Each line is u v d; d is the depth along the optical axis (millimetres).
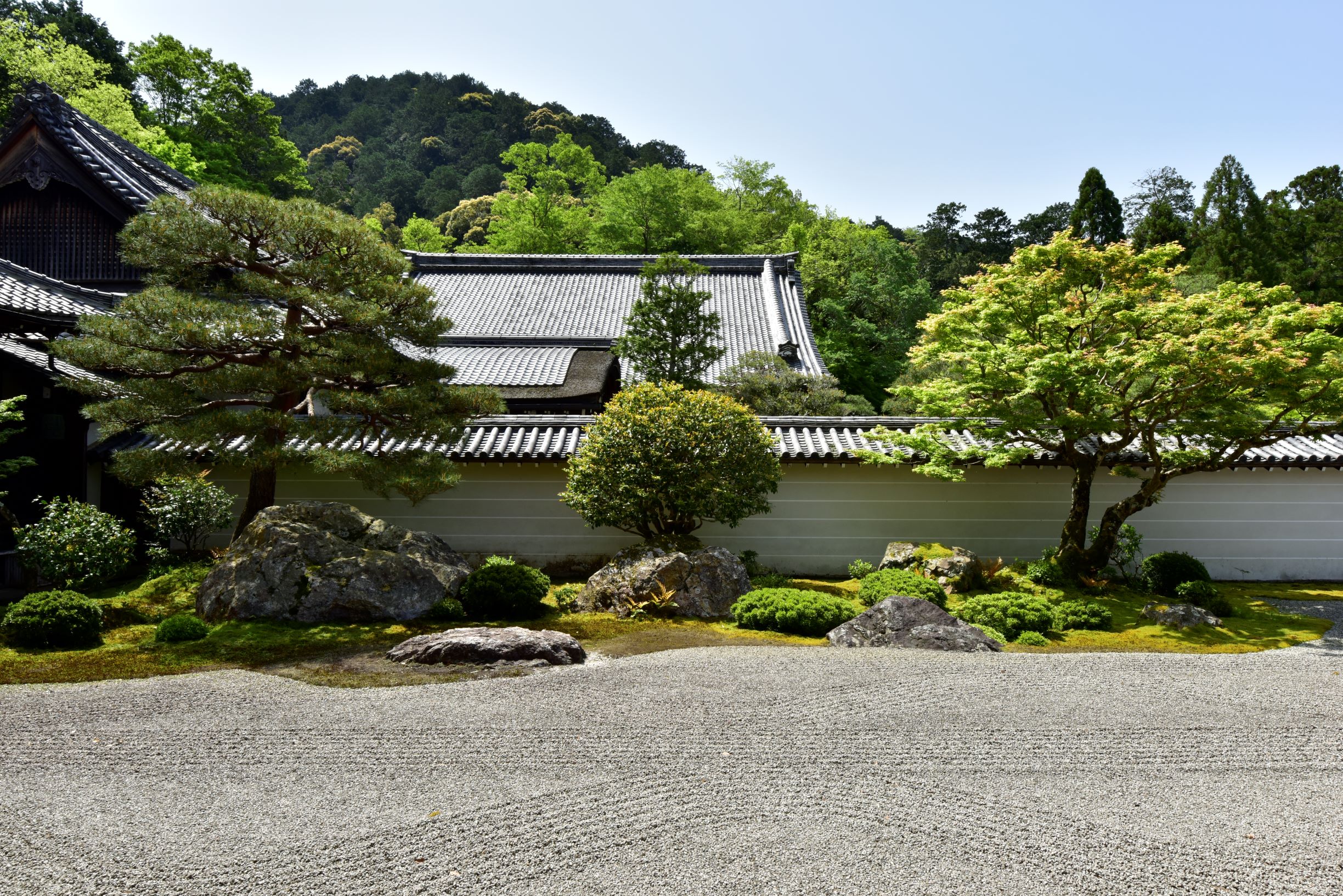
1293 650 10148
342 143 87062
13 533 12141
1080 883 4695
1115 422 13328
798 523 15797
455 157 86250
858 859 4891
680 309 19438
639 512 12977
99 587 12289
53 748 6395
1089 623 11125
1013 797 5715
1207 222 37312
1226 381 11516
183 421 11391
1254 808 5617
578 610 11734
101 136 18344
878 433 14555
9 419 11023
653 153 81125
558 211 45250
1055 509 15789
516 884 4605
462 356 23656
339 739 6641
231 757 6277
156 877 4629
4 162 17266
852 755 6352
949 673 8477
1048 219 54688
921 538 15781
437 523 15789
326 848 4945
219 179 36562
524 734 6738
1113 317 12977
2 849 4887
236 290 11773
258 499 12297
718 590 11594
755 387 20016
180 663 8695
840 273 39500
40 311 11938
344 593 10391
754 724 6949
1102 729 6965
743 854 4934
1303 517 15570
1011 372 12836
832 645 9938
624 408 13250
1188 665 8953
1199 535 15656
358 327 11211
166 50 37625
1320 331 11297
